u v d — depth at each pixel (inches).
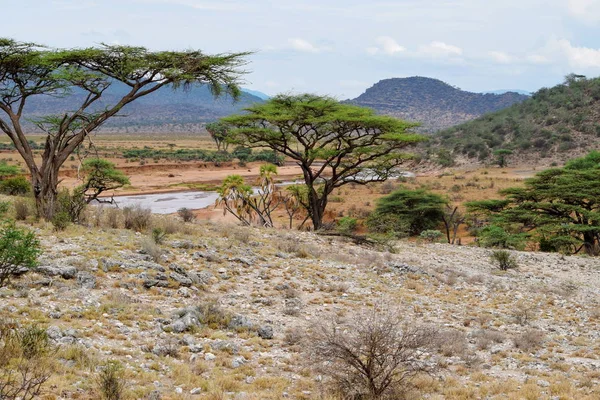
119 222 863.7
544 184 1973.4
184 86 976.3
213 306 523.8
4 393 278.5
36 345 346.9
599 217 1720.0
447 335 534.0
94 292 510.3
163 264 665.0
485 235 1770.4
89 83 885.8
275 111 1318.9
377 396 364.8
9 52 792.9
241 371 394.9
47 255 582.6
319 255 914.7
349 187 3523.6
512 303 764.0
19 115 838.5
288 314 564.7
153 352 401.7
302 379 392.5
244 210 1514.5
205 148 7007.9
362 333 385.7
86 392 308.3
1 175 2055.9
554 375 455.8
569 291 901.2
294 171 4692.4
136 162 4503.0
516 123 6358.3
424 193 2237.9
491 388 410.0
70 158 4350.4
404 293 741.9
